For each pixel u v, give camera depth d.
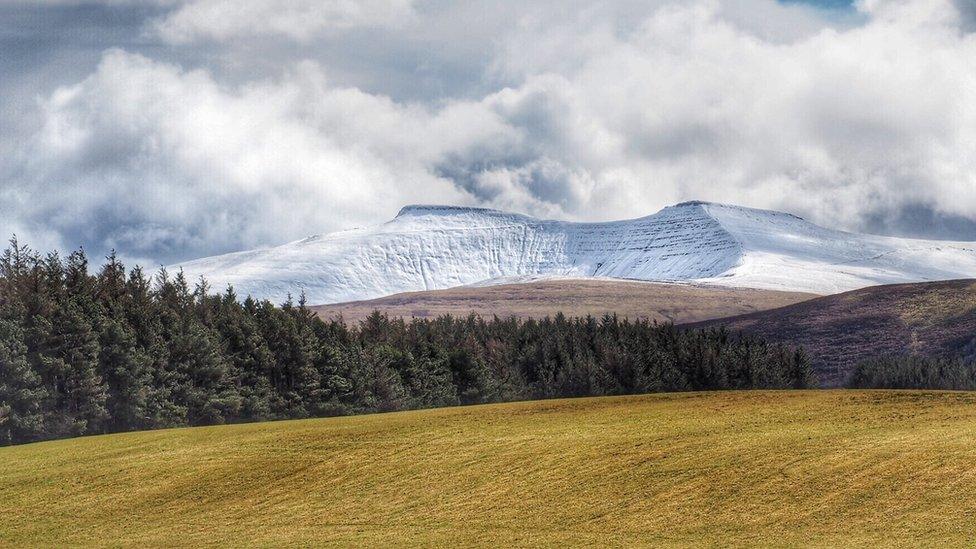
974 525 72.38
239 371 199.88
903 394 121.94
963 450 87.12
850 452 90.44
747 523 78.19
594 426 112.88
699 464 92.31
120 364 171.75
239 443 116.56
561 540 78.88
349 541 82.56
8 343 154.50
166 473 105.81
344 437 115.62
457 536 81.75
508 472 96.62
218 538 85.88
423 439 111.69
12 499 100.31
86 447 121.62
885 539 72.00
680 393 141.88
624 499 86.38
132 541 86.62
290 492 97.31
